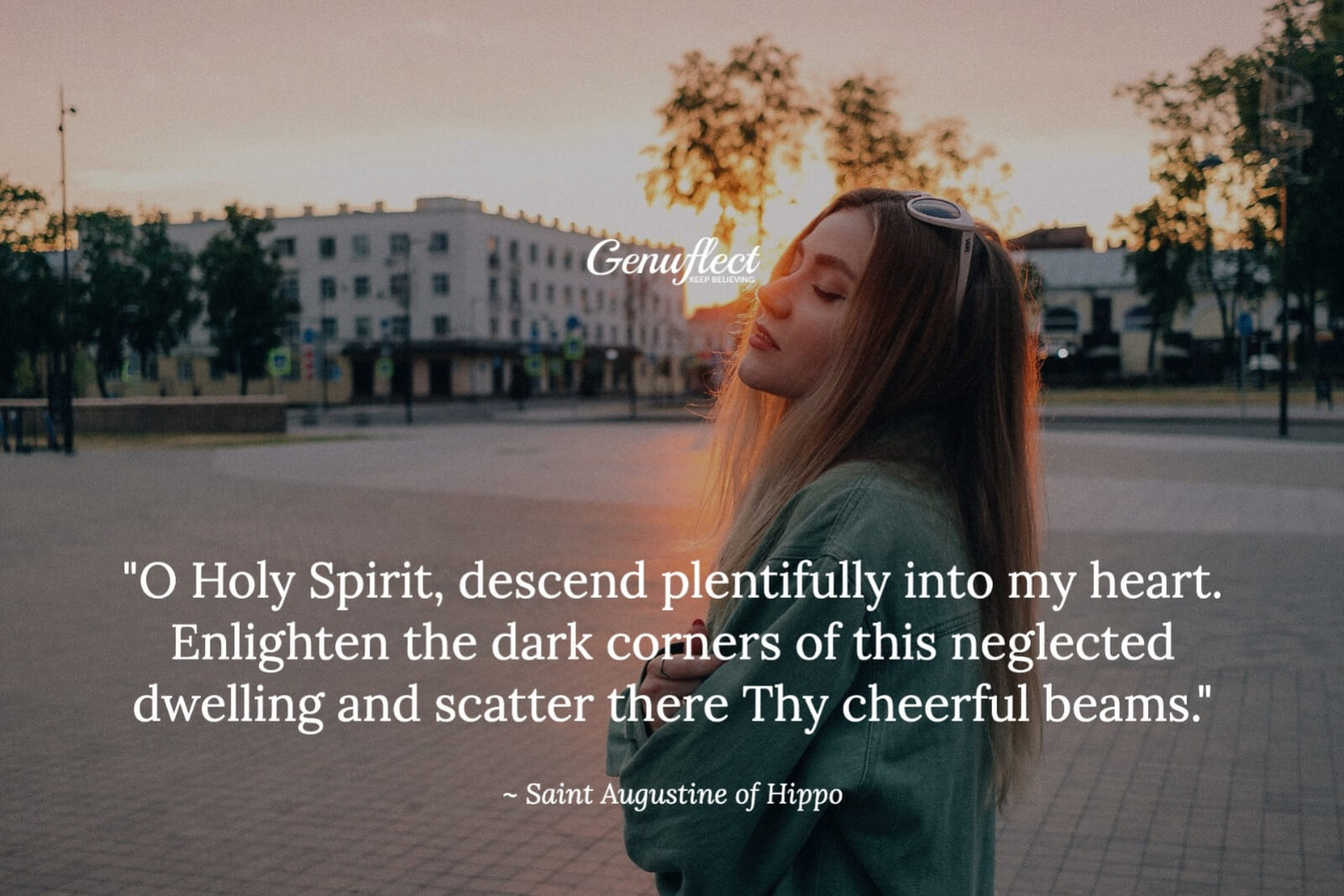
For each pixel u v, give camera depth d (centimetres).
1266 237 5228
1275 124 2628
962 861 112
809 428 119
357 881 413
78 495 1748
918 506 111
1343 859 426
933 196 122
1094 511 1389
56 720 610
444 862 431
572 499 1612
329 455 2648
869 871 108
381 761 545
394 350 8712
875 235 120
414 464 2338
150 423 3894
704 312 12575
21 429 2959
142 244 7862
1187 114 5391
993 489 121
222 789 509
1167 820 467
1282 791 495
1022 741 129
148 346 7875
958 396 121
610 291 10838
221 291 7925
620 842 448
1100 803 486
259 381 9175
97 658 743
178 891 407
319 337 8700
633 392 4934
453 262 8669
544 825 466
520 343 9362
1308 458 2173
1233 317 6925
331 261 8975
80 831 463
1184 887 406
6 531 1336
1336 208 4938
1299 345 6131
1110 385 7169
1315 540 1155
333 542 1212
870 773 105
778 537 116
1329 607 845
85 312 7388
